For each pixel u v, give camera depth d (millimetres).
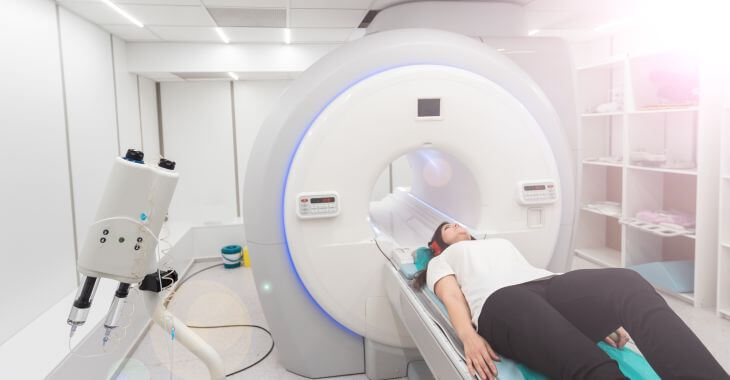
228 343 2770
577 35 4645
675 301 3205
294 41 4422
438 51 2082
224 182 5137
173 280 1266
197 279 4035
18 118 2514
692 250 3578
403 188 3910
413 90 2018
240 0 3086
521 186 2152
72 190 3107
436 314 1616
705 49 2896
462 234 1960
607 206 4062
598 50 4855
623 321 1194
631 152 3615
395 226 2775
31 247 2586
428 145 2082
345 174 2025
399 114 2020
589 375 1079
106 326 1182
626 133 3619
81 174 3248
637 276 1290
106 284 3068
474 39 2441
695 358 993
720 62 2908
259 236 2098
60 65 3010
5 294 2324
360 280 2129
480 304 1506
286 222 2037
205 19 3545
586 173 4316
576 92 2633
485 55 2150
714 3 2961
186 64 4359
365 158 2027
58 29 3006
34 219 2629
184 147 5062
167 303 2215
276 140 2023
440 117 2053
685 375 982
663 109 3242
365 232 2105
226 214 5148
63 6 3074
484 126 2102
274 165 2033
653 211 3572
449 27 2951
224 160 5117
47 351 2133
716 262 3059
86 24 3426
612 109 3945
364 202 2082
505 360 1312
